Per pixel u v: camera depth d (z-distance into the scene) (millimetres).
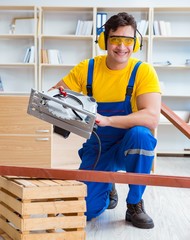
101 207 1926
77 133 1511
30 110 1539
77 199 1468
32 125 3098
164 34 4934
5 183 1546
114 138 1983
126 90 1914
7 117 3090
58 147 3420
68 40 5230
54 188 1404
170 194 2654
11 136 3107
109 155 1986
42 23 5164
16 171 1541
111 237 1714
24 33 5016
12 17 5191
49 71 5254
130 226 1884
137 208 1898
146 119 1812
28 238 1399
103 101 1952
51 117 1516
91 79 1967
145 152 1816
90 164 1998
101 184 1895
